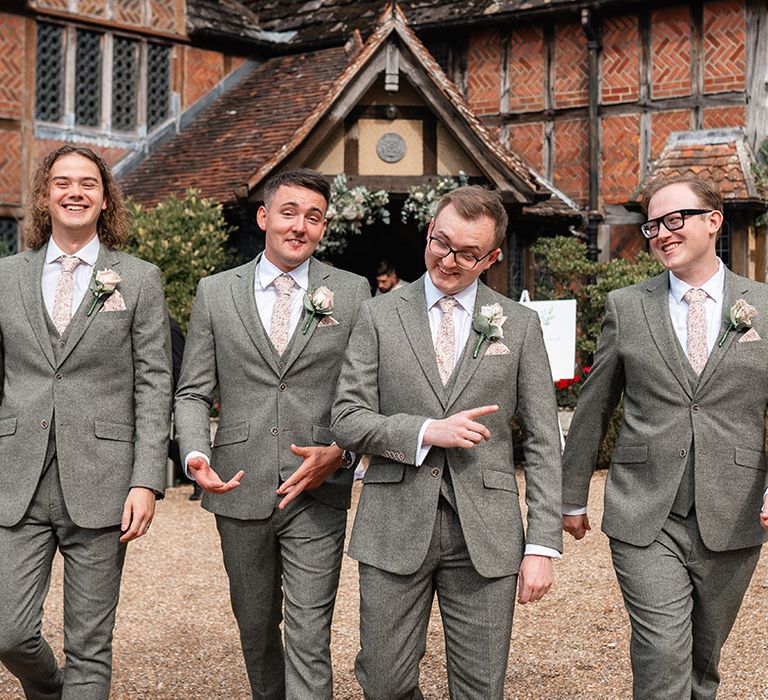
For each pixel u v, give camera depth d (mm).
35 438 3570
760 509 3371
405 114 11344
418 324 3367
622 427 3551
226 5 15609
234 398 3768
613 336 3549
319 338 3736
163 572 6891
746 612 5527
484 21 13672
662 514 3340
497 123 13945
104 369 3658
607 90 13180
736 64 12383
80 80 14094
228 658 5168
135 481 3578
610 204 13133
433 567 3293
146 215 11172
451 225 3225
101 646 3625
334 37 14930
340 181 11000
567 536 7293
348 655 5176
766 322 3395
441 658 5043
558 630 5434
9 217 13594
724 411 3367
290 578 3670
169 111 14789
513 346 3354
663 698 3229
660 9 12805
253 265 3875
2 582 3535
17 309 3641
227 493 3725
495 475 3305
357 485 9812
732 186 11844
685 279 3480
